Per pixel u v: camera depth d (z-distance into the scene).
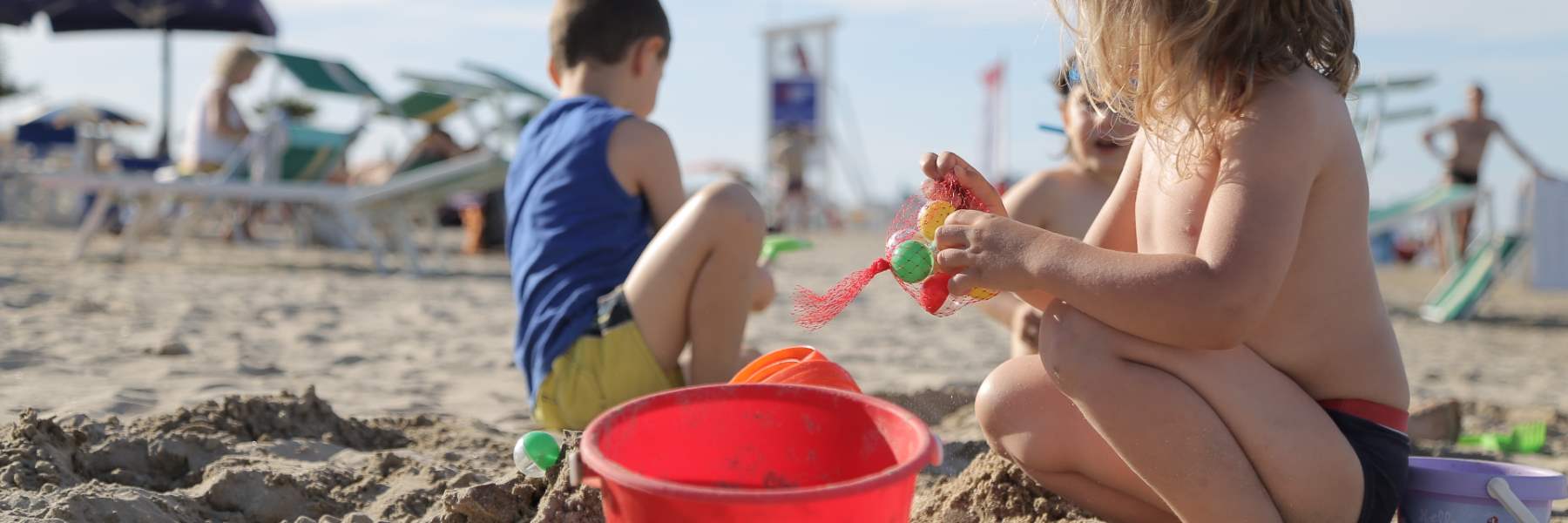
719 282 2.27
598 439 1.28
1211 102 1.42
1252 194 1.38
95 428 2.10
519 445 1.70
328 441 2.25
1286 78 1.42
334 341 3.95
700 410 1.41
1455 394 4.00
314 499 1.90
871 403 1.40
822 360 1.75
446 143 7.34
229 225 8.99
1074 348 1.49
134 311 4.23
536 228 2.46
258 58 8.35
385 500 1.90
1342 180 1.46
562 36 2.64
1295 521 1.48
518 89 7.41
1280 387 1.48
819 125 20.06
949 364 4.24
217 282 5.71
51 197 11.30
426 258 8.38
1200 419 1.44
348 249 8.87
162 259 7.02
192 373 2.99
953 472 2.26
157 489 1.94
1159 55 1.43
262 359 3.40
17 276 5.19
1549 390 4.32
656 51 2.66
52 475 1.84
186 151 8.23
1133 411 1.45
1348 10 1.49
